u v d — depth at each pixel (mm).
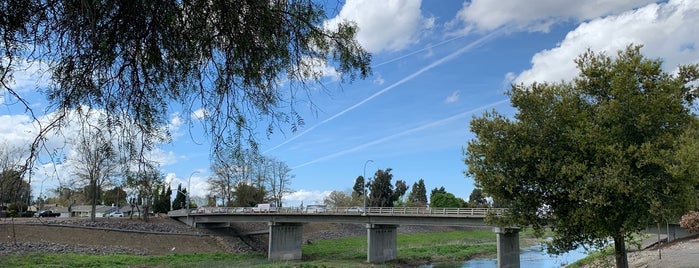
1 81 3666
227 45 4176
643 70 17156
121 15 3660
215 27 3979
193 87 4328
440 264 63125
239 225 92875
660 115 17000
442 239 99250
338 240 95625
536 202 18859
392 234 71125
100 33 3656
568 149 18219
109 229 69750
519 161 19062
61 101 3973
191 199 115625
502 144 19062
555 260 57156
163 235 75312
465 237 103562
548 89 18859
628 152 16469
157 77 4184
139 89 4207
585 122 17656
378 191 127812
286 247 75500
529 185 18953
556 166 17719
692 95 17781
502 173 19250
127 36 3768
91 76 3959
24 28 3605
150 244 71312
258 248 83875
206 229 84625
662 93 16797
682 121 17469
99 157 4395
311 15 4172
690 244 40156
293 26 4191
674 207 16828
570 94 18797
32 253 54625
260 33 4059
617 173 16109
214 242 80188
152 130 4340
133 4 3629
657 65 17078
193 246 75750
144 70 4125
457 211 59375
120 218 78688
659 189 16859
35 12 3562
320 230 100688
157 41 3936
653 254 37219
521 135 18688
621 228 16578
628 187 15828
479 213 57062
